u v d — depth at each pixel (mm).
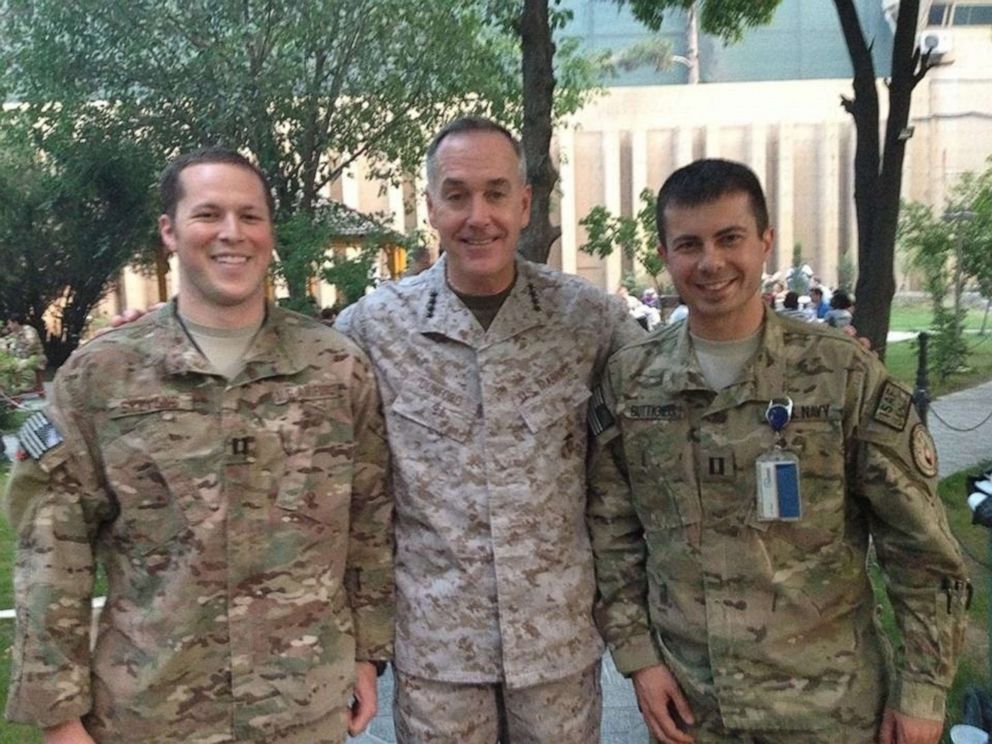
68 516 1978
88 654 2016
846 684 2070
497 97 13914
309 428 2090
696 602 2141
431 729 2334
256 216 2068
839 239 39094
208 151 2094
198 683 1989
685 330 2199
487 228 2314
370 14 13141
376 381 2299
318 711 2057
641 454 2215
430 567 2340
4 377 12570
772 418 2064
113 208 15945
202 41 13195
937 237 15156
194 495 1990
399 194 27797
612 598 2318
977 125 38375
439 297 2453
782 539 2078
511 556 2297
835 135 38750
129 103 13883
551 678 2301
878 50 39938
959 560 2039
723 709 2084
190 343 2047
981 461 8328
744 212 2047
